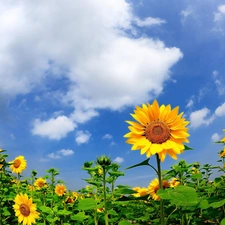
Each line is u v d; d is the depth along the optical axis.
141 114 1.06
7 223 2.24
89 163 1.72
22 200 1.95
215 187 1.54
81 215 1.63
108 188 1.71
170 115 1.04
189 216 1.43
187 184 1.54
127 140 1.03
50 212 1.84
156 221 1.45
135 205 1.84
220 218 1.44
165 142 1.01
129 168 0.99
